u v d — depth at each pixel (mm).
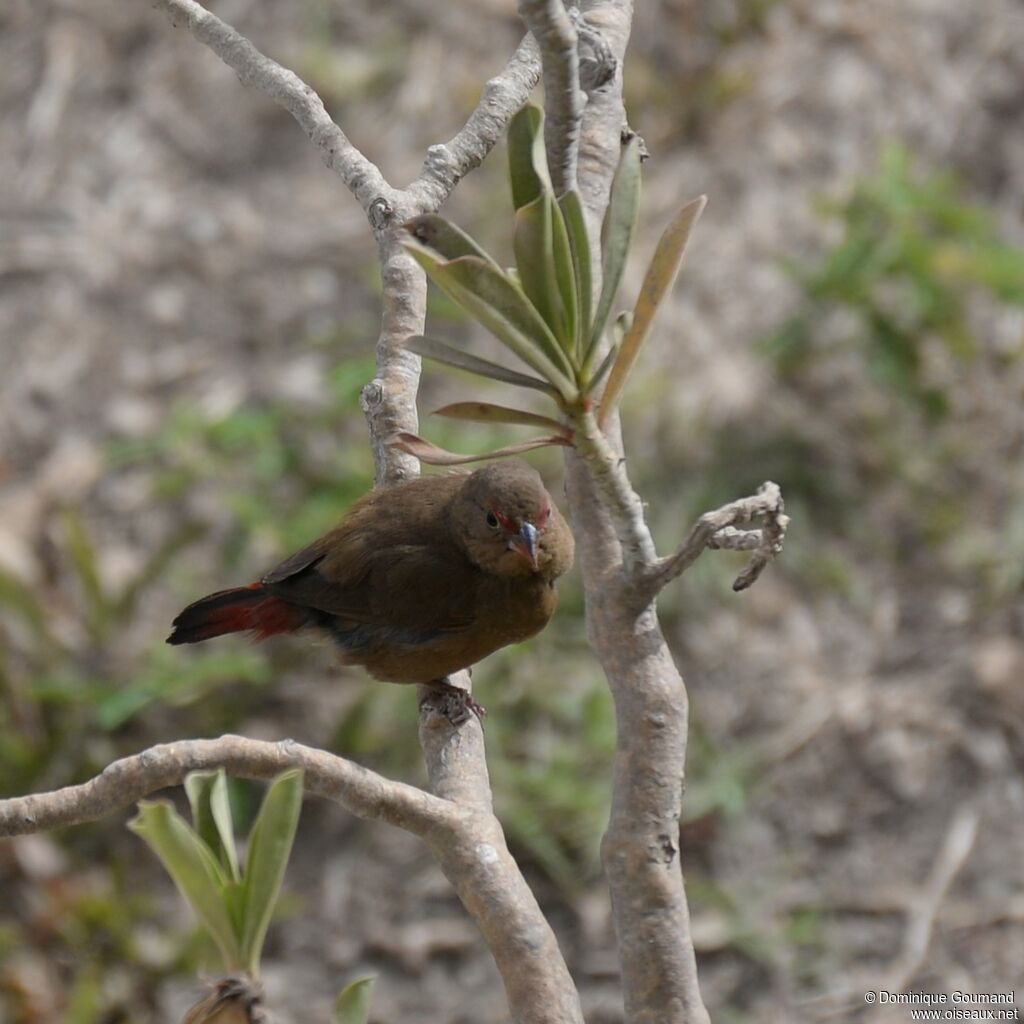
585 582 3090
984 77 15172
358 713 11492
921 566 12695
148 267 14367
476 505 6680
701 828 11398
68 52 15508
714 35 15227
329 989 10836
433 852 3230
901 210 12734
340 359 13656
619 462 2844
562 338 2637
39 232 14555
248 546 12547
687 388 13164
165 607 12344
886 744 11734
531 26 2951
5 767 11375
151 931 10992
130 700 11336
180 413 13289
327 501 12406
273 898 2621
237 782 11016
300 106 4949
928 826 11406
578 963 10695
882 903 11023
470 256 2521
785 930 10883
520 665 11688
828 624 12438
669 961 2830
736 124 14789
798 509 12750
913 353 12977
